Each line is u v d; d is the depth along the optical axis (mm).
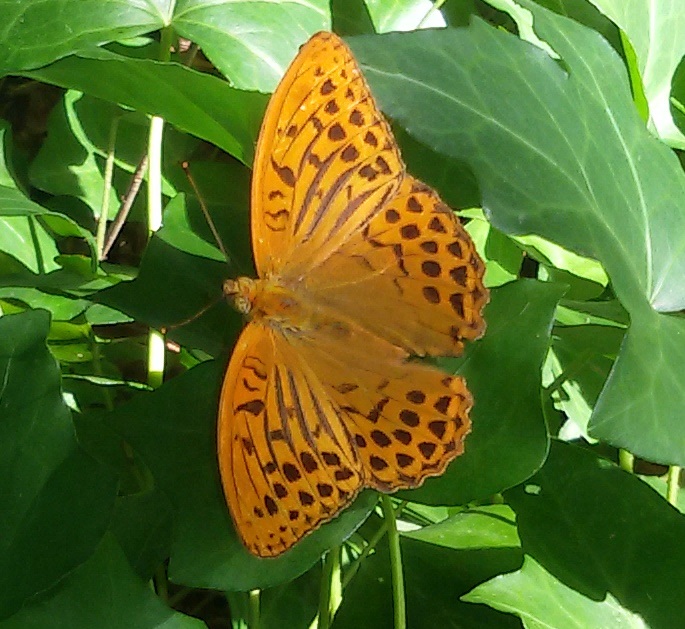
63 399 353
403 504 389
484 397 362
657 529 372
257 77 393
